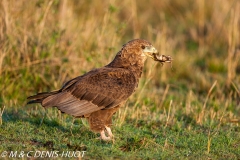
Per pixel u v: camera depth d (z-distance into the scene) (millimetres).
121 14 41125
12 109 23875
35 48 27344
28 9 28422
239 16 36375
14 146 18953
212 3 42250
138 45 20953
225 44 37375
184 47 37469
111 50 27859
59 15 30609
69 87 19812
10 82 26422
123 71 20359
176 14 43312
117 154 18844
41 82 27188
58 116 22906
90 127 20047
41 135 20625
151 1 44688
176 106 26203
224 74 32875
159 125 22953
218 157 19453
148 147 19891
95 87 19719
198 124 23359
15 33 27188
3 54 26266
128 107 24875
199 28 39594
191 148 20203
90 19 33781
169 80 31594
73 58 27875
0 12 27109
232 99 28344
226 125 23547
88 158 18344
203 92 29547
